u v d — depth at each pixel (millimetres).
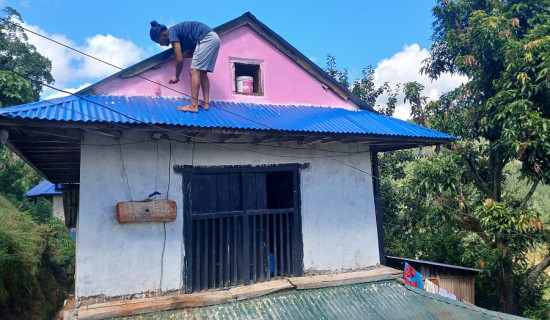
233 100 6391
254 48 6742
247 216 5750
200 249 5453
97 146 4891
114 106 4953
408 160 16641
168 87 5926
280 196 6938
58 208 20500
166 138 5234
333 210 6418
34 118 3834
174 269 5188
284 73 6945
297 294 5598
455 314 5570
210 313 4895
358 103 7504
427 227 15289
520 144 8117
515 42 8938
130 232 4984
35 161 7012
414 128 6527
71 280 12711
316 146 6383
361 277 6129
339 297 5691
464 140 10492
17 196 16719
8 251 8383
